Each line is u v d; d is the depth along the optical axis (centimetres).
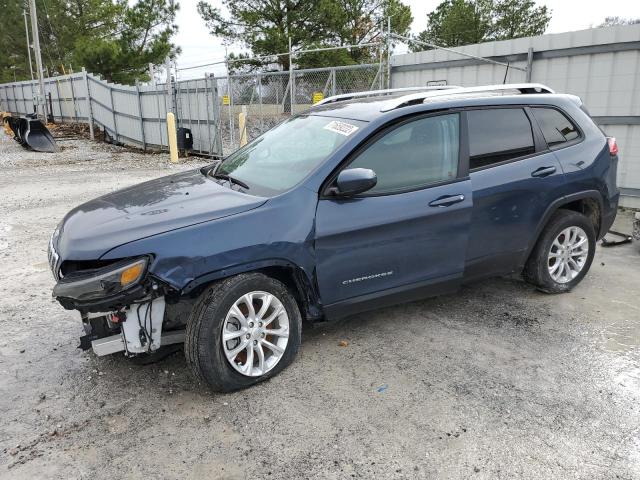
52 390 339
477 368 361
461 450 280
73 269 318
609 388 337
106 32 4197
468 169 401
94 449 284
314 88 1296
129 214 337
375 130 370
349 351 384
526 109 441
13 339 408
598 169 468
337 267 354
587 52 795
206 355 313
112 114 2122
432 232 384
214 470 267
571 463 270
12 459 276
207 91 1545
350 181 334
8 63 4803
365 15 2922
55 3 4056
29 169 1401
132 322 311
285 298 344
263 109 1445
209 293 318
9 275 550
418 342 397
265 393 333
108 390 338
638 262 580
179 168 1404
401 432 295
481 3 3503
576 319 437
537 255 458
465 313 448
